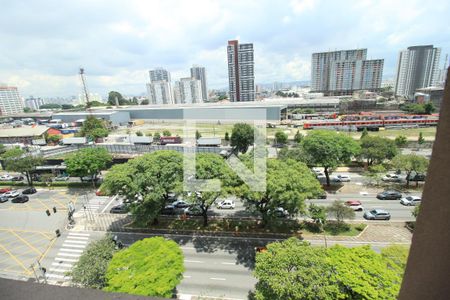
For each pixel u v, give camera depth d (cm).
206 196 1847
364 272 1099
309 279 1071
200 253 1820
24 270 1834
